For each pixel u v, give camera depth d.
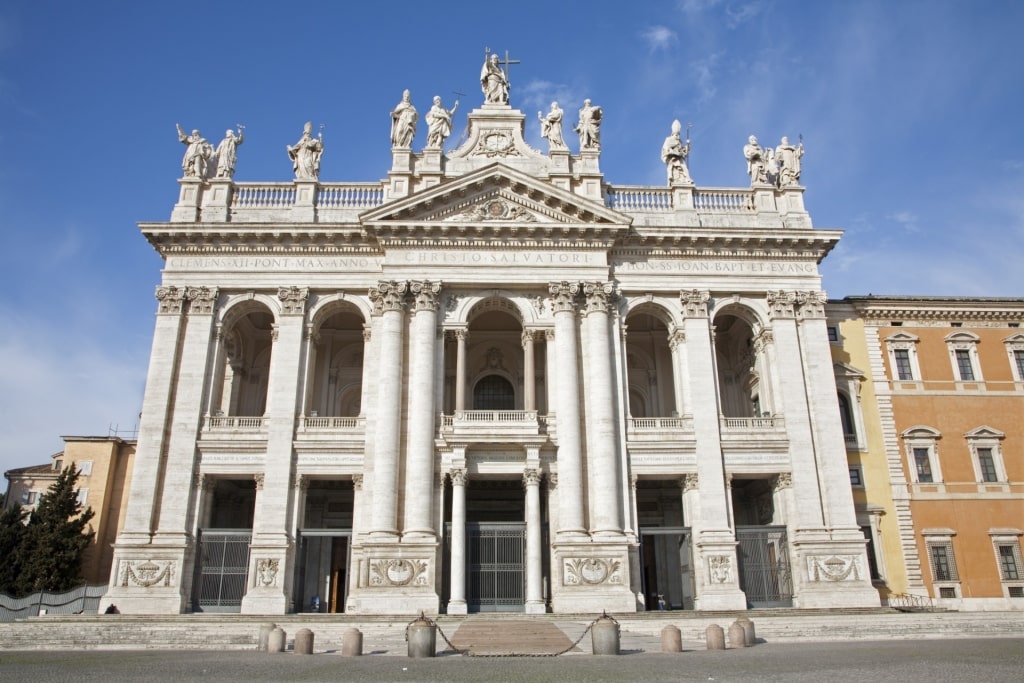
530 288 38.88
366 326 38.72
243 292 39.22
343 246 39.47
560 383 37.06
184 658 21.23
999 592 40.00
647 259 39.97
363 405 37.59
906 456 42.03
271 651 23.62
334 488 41.03
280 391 37.25
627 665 18.09
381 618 30.36
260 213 40.34
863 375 42.94
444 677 15.95
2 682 15.13
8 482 57.84
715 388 38.03
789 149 43.12
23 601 37.75
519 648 23.30
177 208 39.97
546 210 39.31
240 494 41.00
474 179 38.69
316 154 42.03
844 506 36.50
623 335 38.94
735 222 41.41
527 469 35.84
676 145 42.75
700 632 27.22
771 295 39.84
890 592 39.16
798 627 27.88
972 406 43.28
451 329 38.09
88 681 15.23
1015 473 42.34
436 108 41.97
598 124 42.44
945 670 16.22
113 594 33.72
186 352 37.62
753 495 41.47
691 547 36.19
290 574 34.66
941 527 40.78
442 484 35.66
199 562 35.22
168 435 36.41
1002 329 45.00
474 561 35.19
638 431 37.38
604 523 34.97
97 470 51.53
